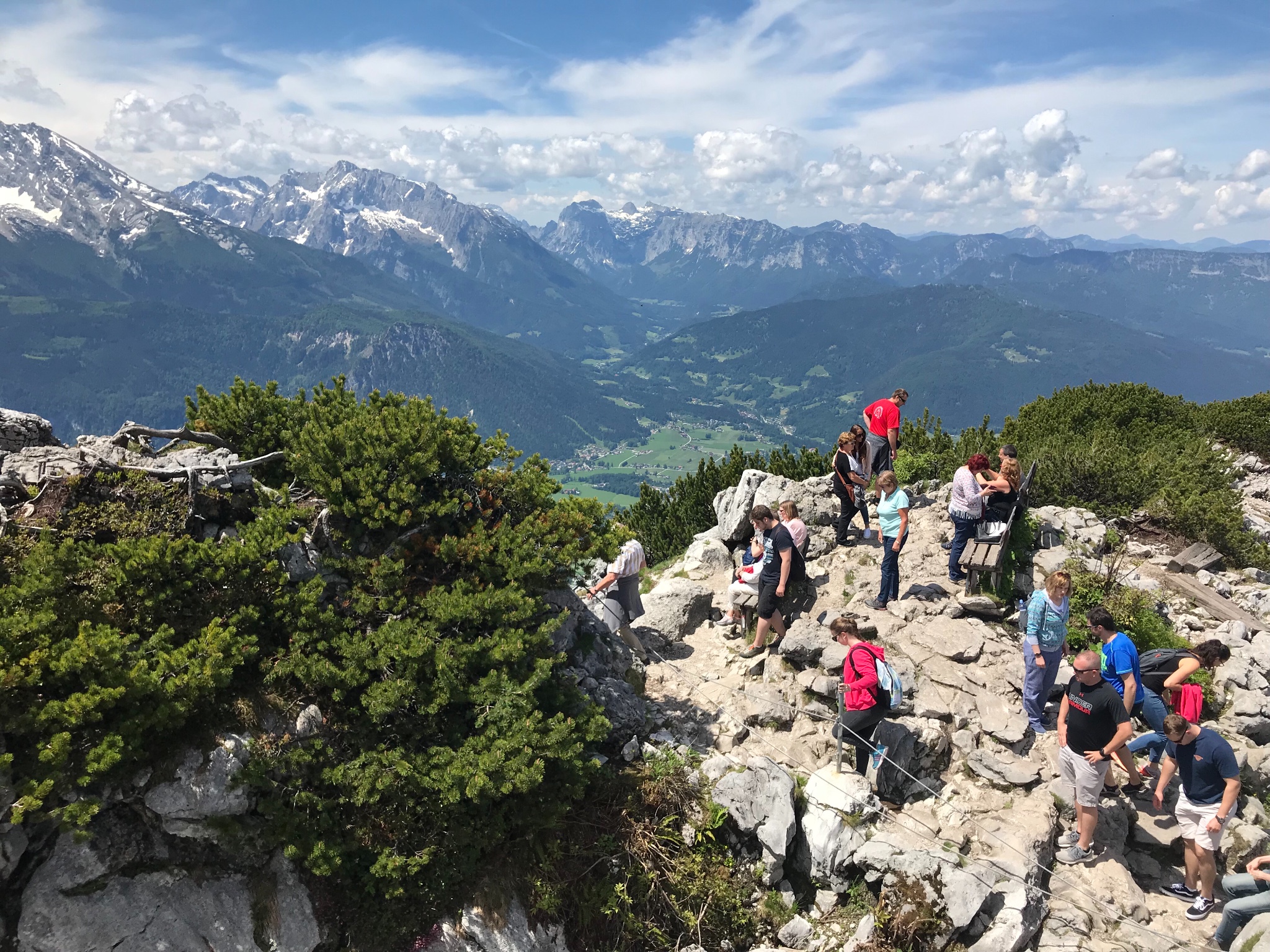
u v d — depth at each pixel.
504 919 7.70
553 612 9.49
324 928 7.43
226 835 7.19
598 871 8.20
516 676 8.38
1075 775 8.14
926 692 9.48
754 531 12.89
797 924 8.09
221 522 8.64
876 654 8.68
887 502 10.72
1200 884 7.90
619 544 9.95
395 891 7.45
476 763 7.54
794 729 9.51
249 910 7.23
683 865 8.27
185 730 7.29
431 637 8.21
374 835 7.62
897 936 7.64
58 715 6.68
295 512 8.65
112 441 8.85
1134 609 10.85
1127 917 7.76
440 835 7.71
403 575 8.77
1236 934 7.55
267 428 9.77
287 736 7.59
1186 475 14.52
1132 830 8.54
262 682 7.76
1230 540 13.23
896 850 8.05
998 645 10.11
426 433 9.38
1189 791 7.89
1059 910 7.80
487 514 9.63
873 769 8.78
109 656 6.87
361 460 9.02
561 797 8.08
